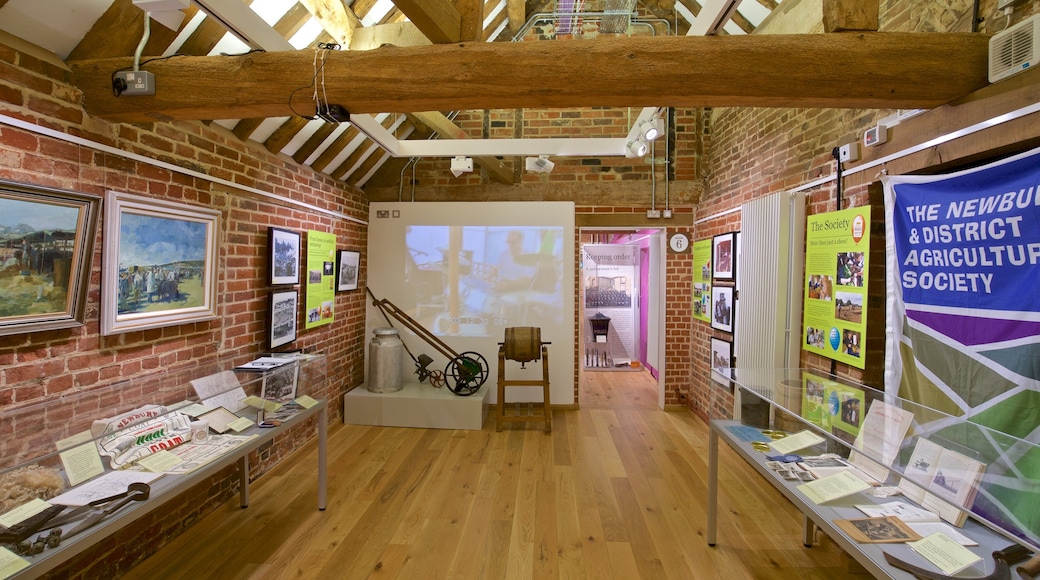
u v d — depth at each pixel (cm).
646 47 204
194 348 271
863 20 198
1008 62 176
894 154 236
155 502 168
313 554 246
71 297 196
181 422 219
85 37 203
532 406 524
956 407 195
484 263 516
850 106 211
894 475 176
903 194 225
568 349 514
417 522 279
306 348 395
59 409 180
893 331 230
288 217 368
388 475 344
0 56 173
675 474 351
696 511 296
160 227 243
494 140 427
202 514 279
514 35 494
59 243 190
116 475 179
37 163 185
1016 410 169
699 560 245
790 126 338
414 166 536
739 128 421
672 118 522
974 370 187
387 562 240
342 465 361
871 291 252
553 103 218
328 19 281
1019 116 172
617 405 539
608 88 206
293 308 370
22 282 178
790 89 200
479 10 220
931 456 166
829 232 286
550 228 513
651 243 681
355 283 491
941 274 204
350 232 486
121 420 202
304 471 348
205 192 277
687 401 521
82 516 152
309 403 290
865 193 257
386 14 328
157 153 243
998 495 140
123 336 225
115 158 219
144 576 225
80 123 204
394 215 521
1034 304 164
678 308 522
